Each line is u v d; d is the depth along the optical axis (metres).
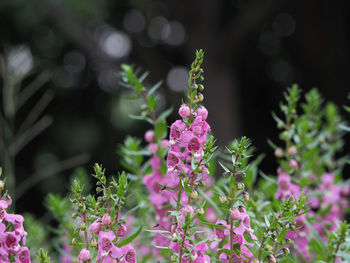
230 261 1.89
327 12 11.78
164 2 11.43
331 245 2.28
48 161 11.89
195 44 11.36
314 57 12.23
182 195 2.12
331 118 3.84
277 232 1.96
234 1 12.73
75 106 13.16
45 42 12.56
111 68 12.41
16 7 10.15
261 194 2.94
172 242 1.91
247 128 13.12
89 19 10.81
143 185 3.08
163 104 11.88
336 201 3.62
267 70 13.42
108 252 1.82
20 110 12.15
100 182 1.90
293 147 3.05
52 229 3.11
